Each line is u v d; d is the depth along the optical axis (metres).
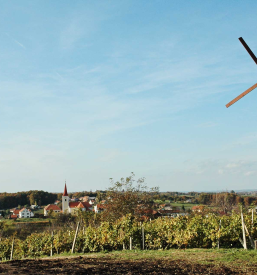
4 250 26.48
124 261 12.54
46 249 22.39
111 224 20.42
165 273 9.92
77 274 9.78
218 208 41.97
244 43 13.63
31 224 69.75
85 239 19.62
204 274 9.77
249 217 18.84
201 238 17.27
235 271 10.12
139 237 18.52
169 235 17.56
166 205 61.88
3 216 108.75
